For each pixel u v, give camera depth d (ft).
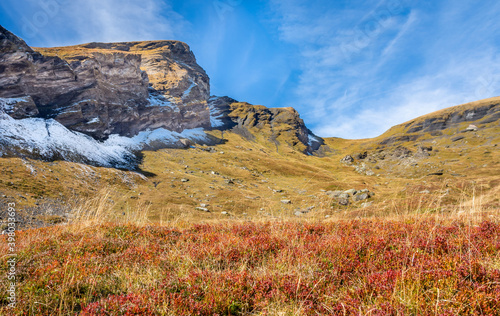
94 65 349.00
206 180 293.02
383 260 17.70
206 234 28.19
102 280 17.71
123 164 299.79
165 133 475.72
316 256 19.11
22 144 215.92
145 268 19.45
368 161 512.22
